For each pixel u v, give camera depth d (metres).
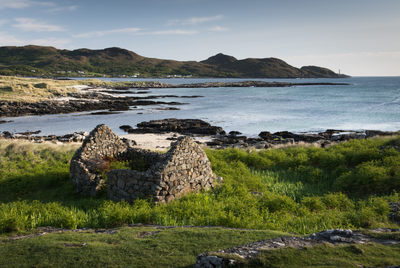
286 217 9.98
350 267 4.36
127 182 12.05
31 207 10.09
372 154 17.98
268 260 4.63
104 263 5.50
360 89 145.88
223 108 72.94
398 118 51.59
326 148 24.09
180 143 12.62
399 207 10.30
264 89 153.62
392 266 4.24
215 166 18.67
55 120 55.19
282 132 40.75
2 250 6.30
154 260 5.54
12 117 58.34
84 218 9.56
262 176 17.50
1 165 18.47
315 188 15.39
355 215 9.52
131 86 161.88
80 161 14.70
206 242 6.39
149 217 9.38
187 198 11.84
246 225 8.50
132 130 44.53
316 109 68.00
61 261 5.66
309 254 4.83
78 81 155.50
